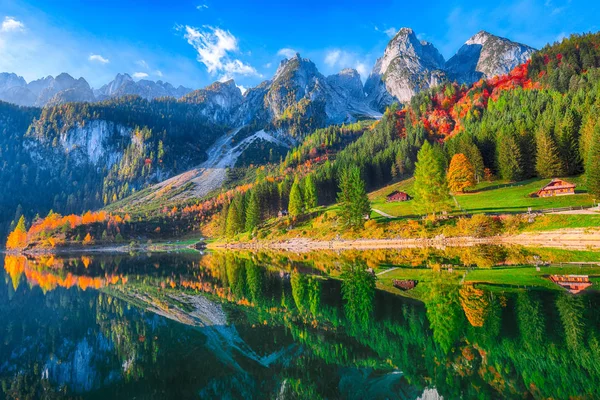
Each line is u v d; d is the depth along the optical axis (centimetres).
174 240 16738
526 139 9856
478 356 1585
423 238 7119
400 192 10725
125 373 1789
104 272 6800
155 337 2364
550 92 14738
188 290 4191
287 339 2119
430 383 1405
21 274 6738
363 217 8806
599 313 1964
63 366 1931
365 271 4441
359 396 1377
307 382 1531
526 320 1927
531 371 1399
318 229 10062
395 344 1844
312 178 13950
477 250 5431
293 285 3884
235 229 13125
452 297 2594
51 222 17225
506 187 9162
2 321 2931
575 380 1296
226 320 2650
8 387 1691
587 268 3291
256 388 1530
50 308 3412
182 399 1473
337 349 1886
